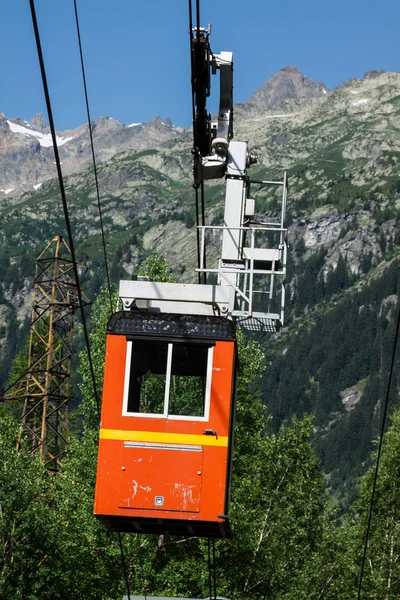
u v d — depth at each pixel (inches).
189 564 1827.0
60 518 1828.2
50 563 1763.0
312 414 2317.9
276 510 2090.3
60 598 1809.8
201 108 858.1
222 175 872.9
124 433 711.7
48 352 2746.1
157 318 729.0
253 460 2247.8
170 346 721.0
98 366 2151.8
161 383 717.9
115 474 708.0
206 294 764.6
